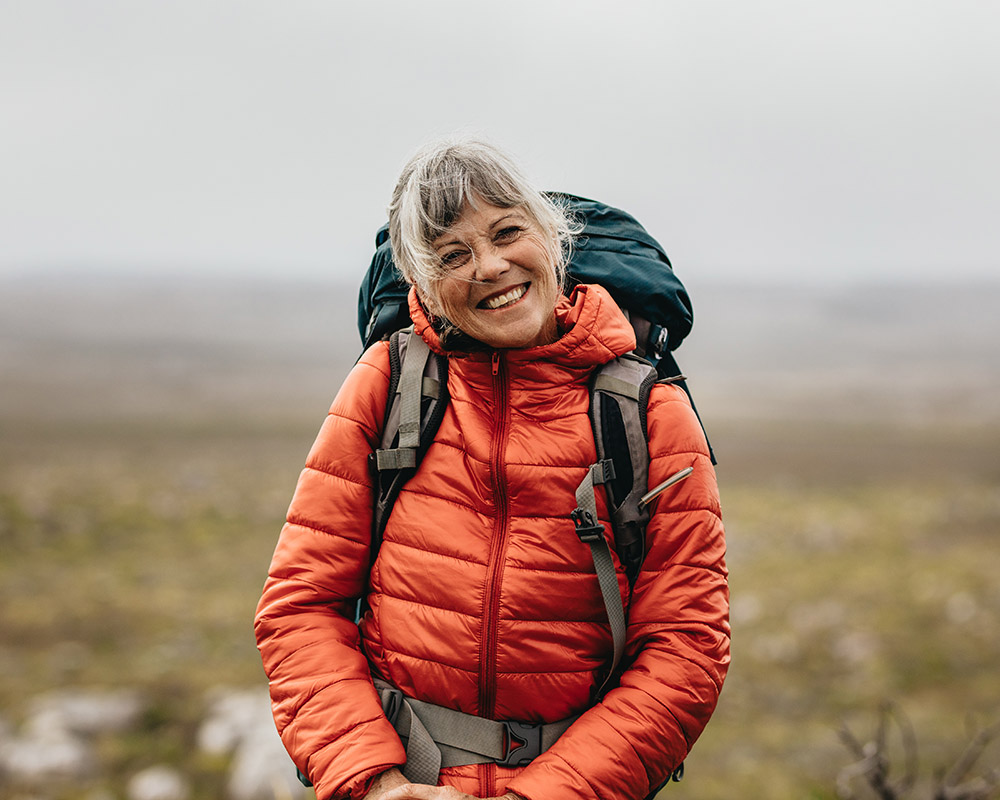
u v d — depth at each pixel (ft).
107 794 46.93
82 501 173.68
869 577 120.16
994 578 115.65
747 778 52.75
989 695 73.51
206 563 134.00
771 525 163.53
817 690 77.66
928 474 237.04
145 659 83.35
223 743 54.19
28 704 63.82
